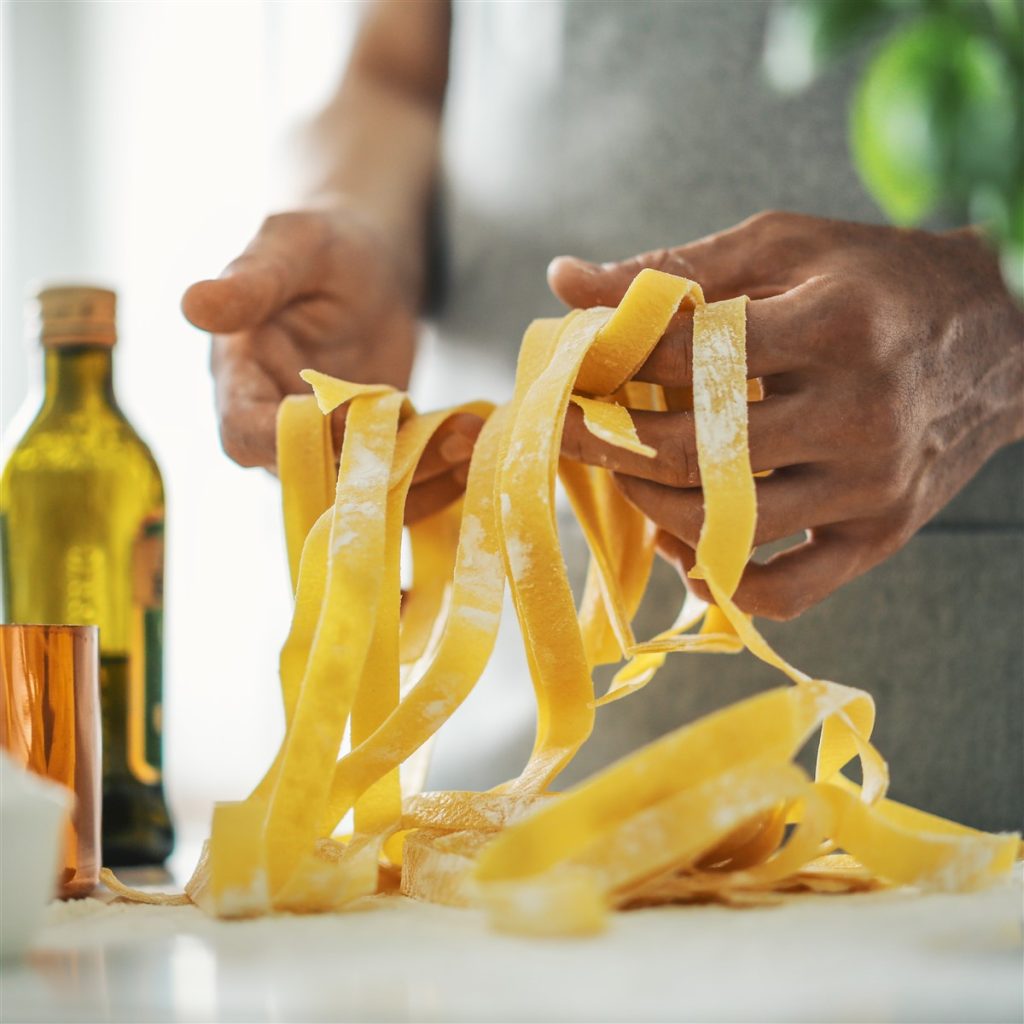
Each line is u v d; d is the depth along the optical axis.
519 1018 0.31
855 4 0.48
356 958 0.38
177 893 0.53
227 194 2.01
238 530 1.98
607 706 0.93
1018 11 0.47
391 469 0.55
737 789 0.41
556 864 0.41
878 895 0.47
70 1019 0.32
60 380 0.76
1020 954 0.37
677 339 0.56
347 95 1.15
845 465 0.63
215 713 1.99
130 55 2.04
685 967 0.35
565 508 0.92
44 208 2.07
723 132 0.92
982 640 0.89
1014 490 0.89
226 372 0.80
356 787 0.49
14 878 0.38
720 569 0.48
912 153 0.47
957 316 0.67
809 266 0.68
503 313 1.02
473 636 0.51
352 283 0.93
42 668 0.53
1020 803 0.89
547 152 0.99
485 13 1.05
